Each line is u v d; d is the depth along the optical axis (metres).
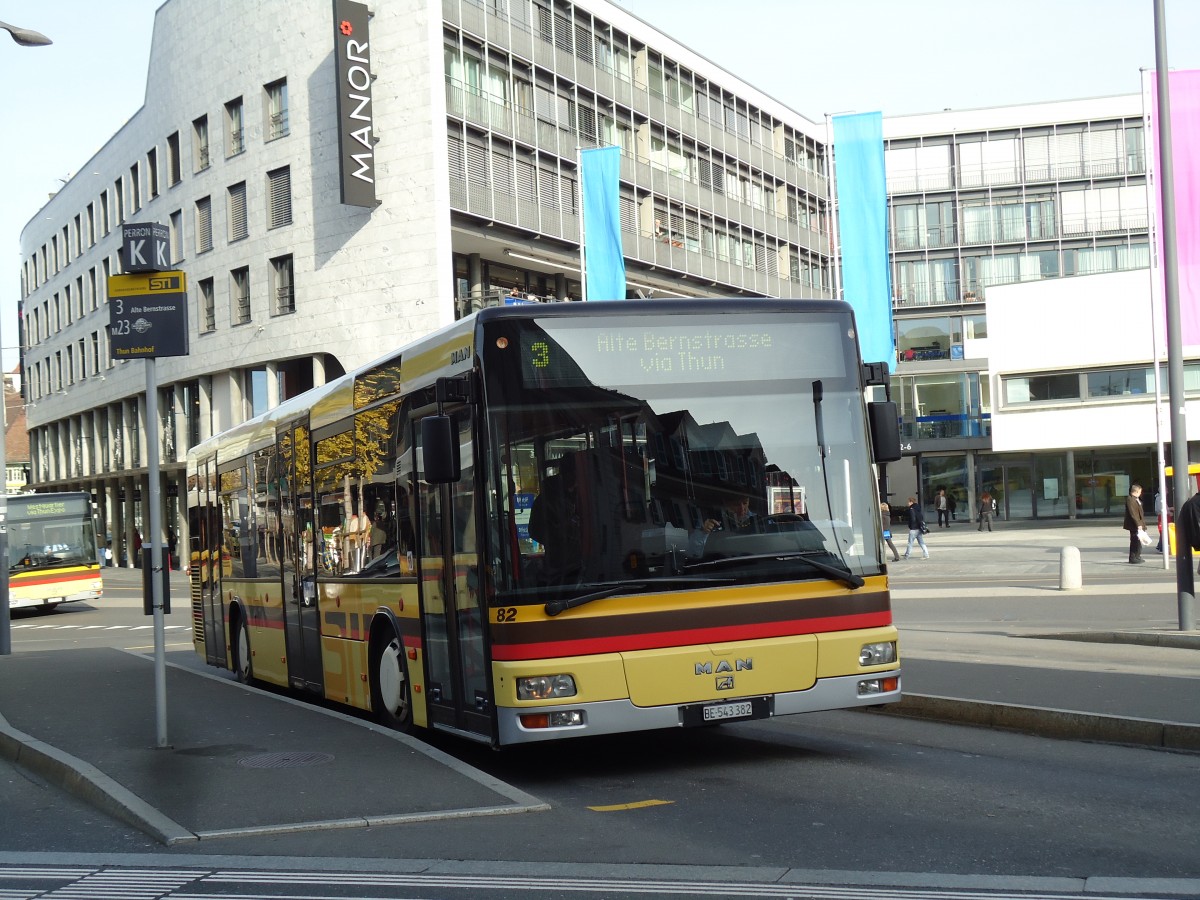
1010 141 72.75
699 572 8.77
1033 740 10.08
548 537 8.63
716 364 9.16
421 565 10.21
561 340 8.92
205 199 51.22
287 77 46.00
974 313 72.62
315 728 11.14
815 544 9.10
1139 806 7.52
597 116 51.00
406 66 42.41
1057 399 50.66
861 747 10.05
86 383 70.62
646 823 7.48
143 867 6.88
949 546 43.84
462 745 11.19
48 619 36.62
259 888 6.30
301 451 13.83
